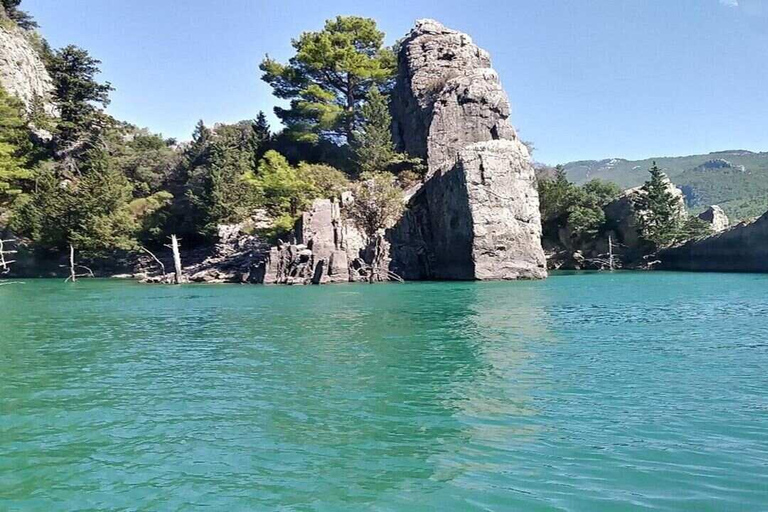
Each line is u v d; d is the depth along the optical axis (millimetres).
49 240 61406
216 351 17797
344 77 69188
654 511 6984
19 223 61969
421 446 9297
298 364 15648
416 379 13742
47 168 68562
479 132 58844
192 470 8477
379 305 29906
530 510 7062
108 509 7312
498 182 49500
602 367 14719
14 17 95250
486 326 21984
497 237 48938
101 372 15070
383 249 50000
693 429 9891
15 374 14898
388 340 19141
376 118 61875
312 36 67375
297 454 9039
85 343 19641
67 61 77312
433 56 65188
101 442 9727
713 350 16875
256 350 17812
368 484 7898
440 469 8352
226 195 62406
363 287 42625
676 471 8141
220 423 10656
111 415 11266
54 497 7668
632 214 68250
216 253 60188
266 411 11375
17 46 83625
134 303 33094
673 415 10680
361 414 11070
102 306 31578
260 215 63062
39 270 63281
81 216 60656
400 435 9844
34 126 74688
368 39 70875
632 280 47000
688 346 17547
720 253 60125
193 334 21281
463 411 11133
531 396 12109
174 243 52875
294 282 47719
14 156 68812
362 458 8828
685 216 71875
